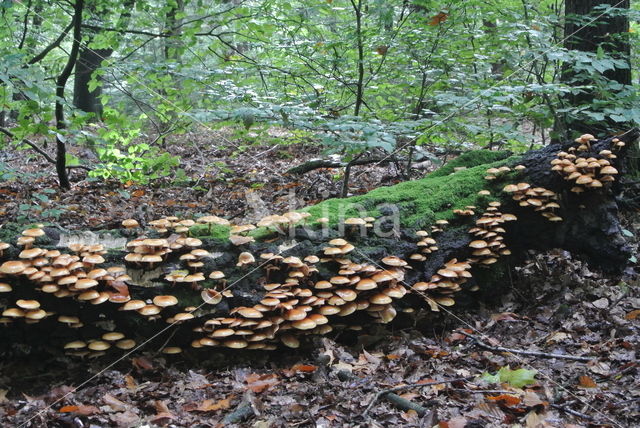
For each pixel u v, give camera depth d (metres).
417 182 2.82
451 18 3.26
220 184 3.96
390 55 3.38
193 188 3.72
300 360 2.38
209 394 2.19
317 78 3.54
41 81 2.76
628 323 2.47
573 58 2.99
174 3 3.48
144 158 3.69
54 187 3.77
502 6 3.42
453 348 2.42
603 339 2.41
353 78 3.52
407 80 3.46
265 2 3.39
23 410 2.10
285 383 2.24
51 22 3.61
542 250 2.77
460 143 3.65
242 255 2.38
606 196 2.71
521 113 3.35
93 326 2.31
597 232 2.70
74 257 2.28
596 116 2.90
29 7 3.54
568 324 2.49
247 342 2.35
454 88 3.55
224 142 5.30
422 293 2.51
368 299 2.44
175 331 2.34
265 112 2.77
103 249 2.34
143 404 2.15
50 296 2.28
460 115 3.38
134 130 3.45
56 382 2.29
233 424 2.02
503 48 3.46
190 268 2.36
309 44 3.34
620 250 2.70
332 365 2.30
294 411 2.07
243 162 4.76
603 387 2.14
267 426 2.01
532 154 2.77
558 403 2.09
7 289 2.22
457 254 2.63
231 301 2.35
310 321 2.33
